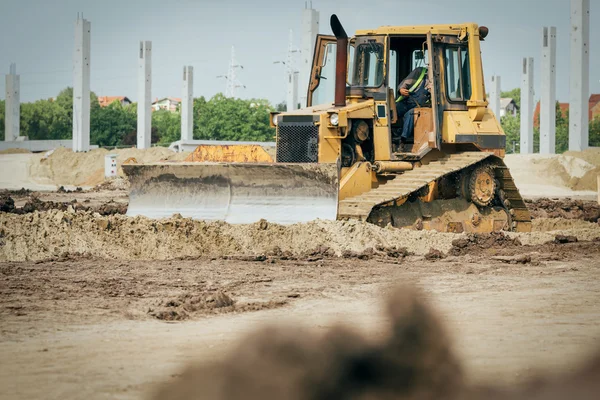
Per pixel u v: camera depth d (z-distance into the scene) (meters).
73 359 15.25
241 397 12.63
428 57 36.66
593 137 171.62
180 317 19.14
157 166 37.00
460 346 16.03
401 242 32.25
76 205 50.06
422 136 37.44
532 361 14.89
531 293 22.88
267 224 31.95
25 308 20.11
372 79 37.12
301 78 77.25
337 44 36.44
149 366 14.62
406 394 12.28
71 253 29.39
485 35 38.59
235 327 17.95
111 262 28.05
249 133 174.38
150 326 18.16
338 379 12.77
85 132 109.50
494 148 38.69
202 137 175.25
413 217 36.56
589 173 97.00
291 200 35.09
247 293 22.56
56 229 30.17
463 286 24.02
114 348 16.06
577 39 100.44
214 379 13.27
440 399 12.31
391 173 36.84
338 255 30.52
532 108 121.31
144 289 22.95
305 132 36.16
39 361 15.12
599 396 12.43
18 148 144.62
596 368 14.12
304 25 76.94
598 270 27.44
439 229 37.31
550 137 108.94
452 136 37.34
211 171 36.16
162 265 27.53
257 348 14.59
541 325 18.45
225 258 29.38
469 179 38.28
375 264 28.55
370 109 36.53
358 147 36.53
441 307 20.59
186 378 13.57
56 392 13.17
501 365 14.55
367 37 37.19
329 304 20.92
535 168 100.94
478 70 38.19
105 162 95.62
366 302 21.22
